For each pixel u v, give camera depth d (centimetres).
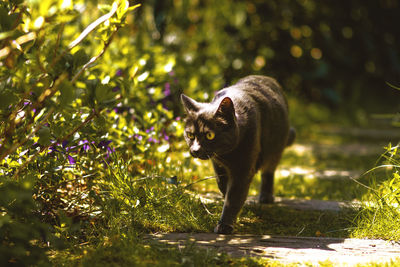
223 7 1126
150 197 378
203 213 410
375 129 1194
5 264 263
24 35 287
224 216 384
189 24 1102
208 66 938
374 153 830
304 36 1321
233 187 397
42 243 328
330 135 1083
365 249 336
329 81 1362
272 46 1280
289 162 757
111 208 358
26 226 284
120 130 495
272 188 503
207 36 1052
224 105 379
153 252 307
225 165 406
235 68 1077
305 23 1331
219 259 300
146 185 404
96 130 397
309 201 508
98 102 332
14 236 282
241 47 1195
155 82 666
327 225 415
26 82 317
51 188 357
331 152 860
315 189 573
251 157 401
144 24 980
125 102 541
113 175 387
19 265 269
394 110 1403
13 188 287
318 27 1370
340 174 668
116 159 406
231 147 386
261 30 1245
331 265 295
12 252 262
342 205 478
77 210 369
